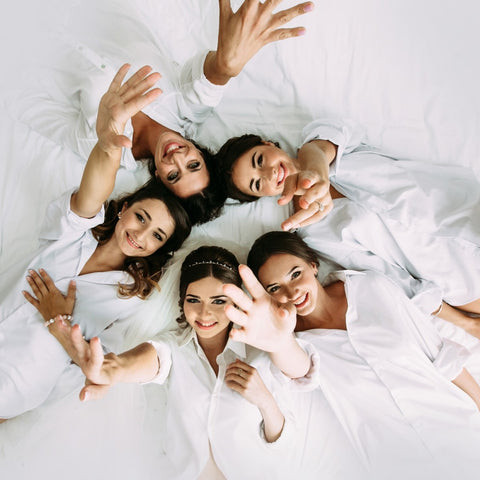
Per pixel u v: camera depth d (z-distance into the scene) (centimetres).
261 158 139
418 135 156
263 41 125
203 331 128
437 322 153
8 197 153
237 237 158
